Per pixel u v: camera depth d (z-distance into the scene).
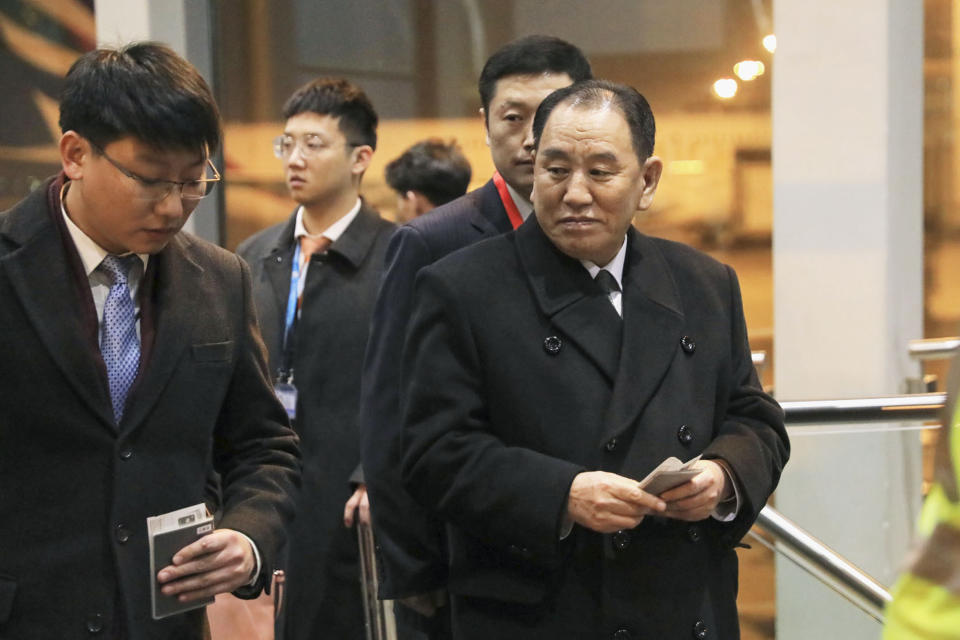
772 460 2.12
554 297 2.05
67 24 4.91
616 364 2.03
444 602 2.45
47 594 1.81
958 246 4.36
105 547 1.84
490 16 4.72
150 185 1.77
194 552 1.80
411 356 2.09
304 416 3.32
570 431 2.00
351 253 3.39
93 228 1.84
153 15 4.68
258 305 3.46
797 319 4.21
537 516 1.89
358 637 3.28
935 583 1.15
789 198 4.19
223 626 2.57
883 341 4.12
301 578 3.29
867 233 4.11
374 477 2.41
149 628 1.85
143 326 1.91
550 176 2.01
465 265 2.09
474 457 1.97
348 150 3.46
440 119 4.81
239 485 2.03
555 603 1.99
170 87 1.77
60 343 1.81
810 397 4.21
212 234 4.89
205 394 1.96
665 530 2.02
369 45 4.82
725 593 2.11
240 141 4.91
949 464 1.18
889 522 2.85
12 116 4.97
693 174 4.59
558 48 2.50
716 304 2.17
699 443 2.06
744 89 4.53
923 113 4.27
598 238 2.00
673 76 4.59
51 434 1.82
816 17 4.10
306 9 4.84
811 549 2.79
